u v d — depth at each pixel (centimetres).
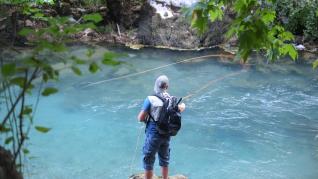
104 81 1210
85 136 916
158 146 618
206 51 1537
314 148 912
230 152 883
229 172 803
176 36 1546
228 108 1087
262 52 1530
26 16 1186
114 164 809
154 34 1559
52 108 1027
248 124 1009
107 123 980
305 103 1135
